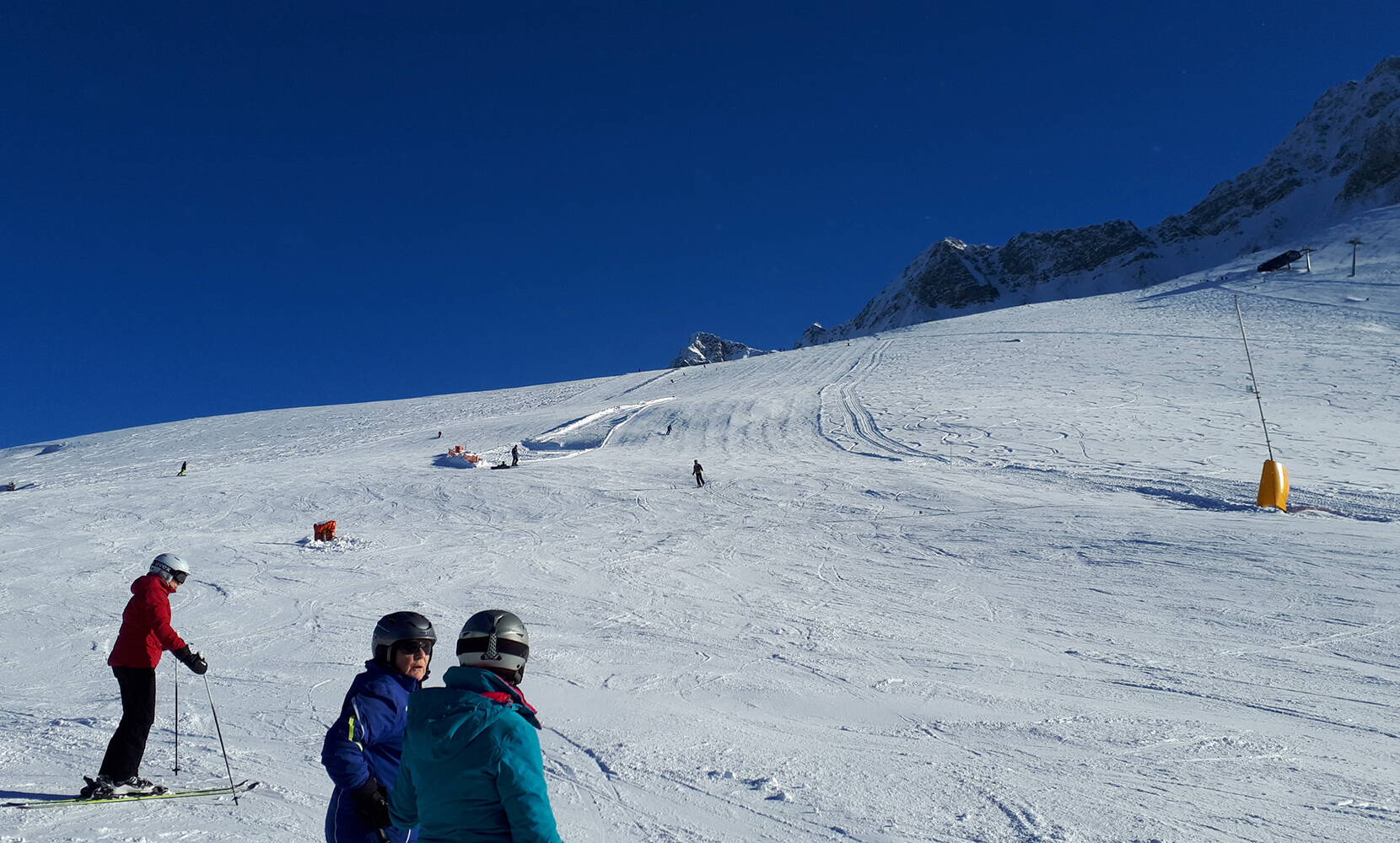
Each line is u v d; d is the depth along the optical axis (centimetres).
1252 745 645
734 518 2400
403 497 3050
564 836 476
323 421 6962
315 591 1567
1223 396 4003
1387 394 3728
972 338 7212
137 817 501
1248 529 1656
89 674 993
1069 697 809
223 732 705
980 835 466
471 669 252
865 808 508
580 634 1154
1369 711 747
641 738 662
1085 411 3878
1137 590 1331
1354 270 7700
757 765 592
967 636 1102
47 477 5075
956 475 2820
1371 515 1841
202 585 1655
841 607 1322
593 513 2627
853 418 4306
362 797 302
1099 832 470
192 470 4712
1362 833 473
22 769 600
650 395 6444
